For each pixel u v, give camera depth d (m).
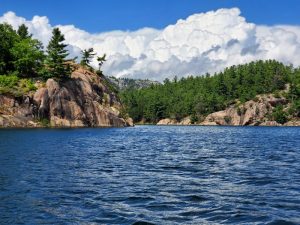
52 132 84.00
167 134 102.75
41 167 28.64
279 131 129.50
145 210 15.96
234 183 22.62
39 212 15.40
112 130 110.25
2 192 19.05
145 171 28.00
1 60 120.31
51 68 123.56
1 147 45.09
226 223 14.06
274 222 14.01
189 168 30.00
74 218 14.62
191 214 15.34
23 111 105.88
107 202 17.39
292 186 21.53
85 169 28.42
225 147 55.00
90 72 139.00
